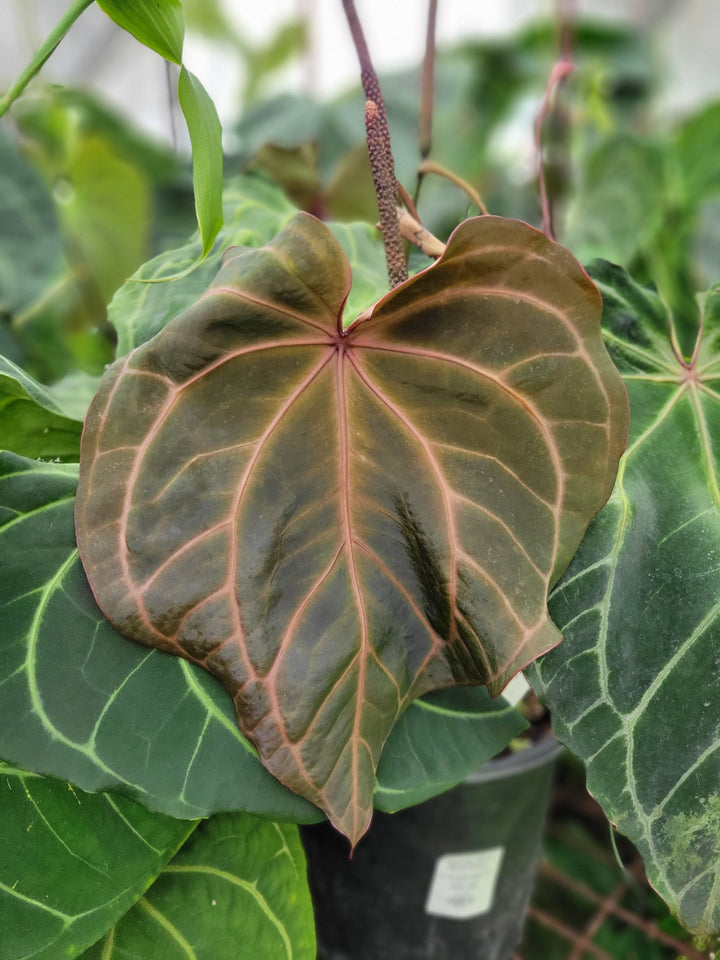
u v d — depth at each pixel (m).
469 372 0.33
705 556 0.38
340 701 0.33
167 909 0.40
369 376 0.33
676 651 0.37
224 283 0.31
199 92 0.36
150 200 0.94
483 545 0.34
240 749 0.33
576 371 0.33
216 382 0.32
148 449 0.32
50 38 0.37
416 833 0.51
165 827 0.36
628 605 0.37
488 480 0.34
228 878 0.42
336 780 0.33
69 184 0.96
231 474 0.32
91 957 0.39
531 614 0.34
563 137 0.82
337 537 0.34
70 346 0.88
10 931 0.34
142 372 0.32
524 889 0.58
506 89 1.29
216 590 0.32
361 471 0.34
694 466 0.41
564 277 0.32
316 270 0.30
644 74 1.26
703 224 1.03
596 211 0.87
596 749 0.35
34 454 0.45
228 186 0.54
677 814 0.35
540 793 0.54
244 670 0.32
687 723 0.36
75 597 0.33
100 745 0.32
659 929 0.66
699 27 1.66
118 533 0.32
